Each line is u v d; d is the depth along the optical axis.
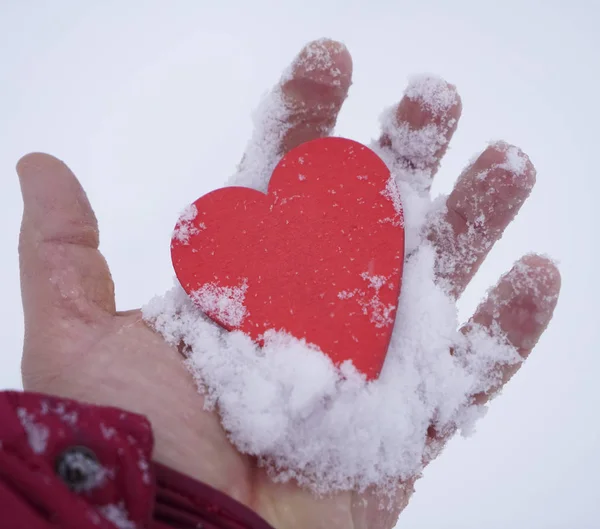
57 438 0.23
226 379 0.29
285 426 0.28
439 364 0.30
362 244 0.30
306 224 0.30
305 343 0.29
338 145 0.30
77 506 0.22
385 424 0.29
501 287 0.31
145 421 0.24
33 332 0.29
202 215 0.30
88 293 0.30
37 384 0.29
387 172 0.30
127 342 0.29
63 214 0.29
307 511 0.29
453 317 0.31
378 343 0.29
